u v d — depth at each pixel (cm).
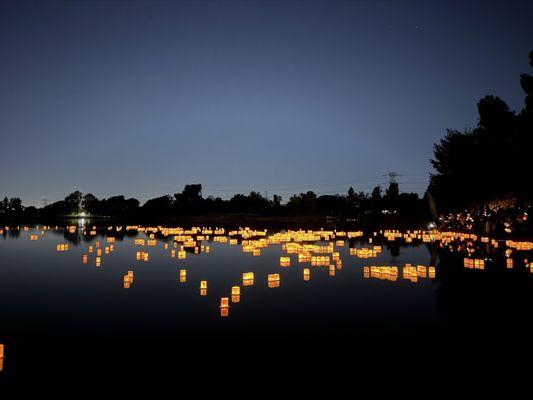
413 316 715
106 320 694
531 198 2403
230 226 5241
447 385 441
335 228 4366
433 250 1892
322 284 1021
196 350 546
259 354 531
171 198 9575
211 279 1109
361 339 591
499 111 2875
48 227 4469
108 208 10519
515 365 493
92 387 438
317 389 432
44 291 950
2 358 496
